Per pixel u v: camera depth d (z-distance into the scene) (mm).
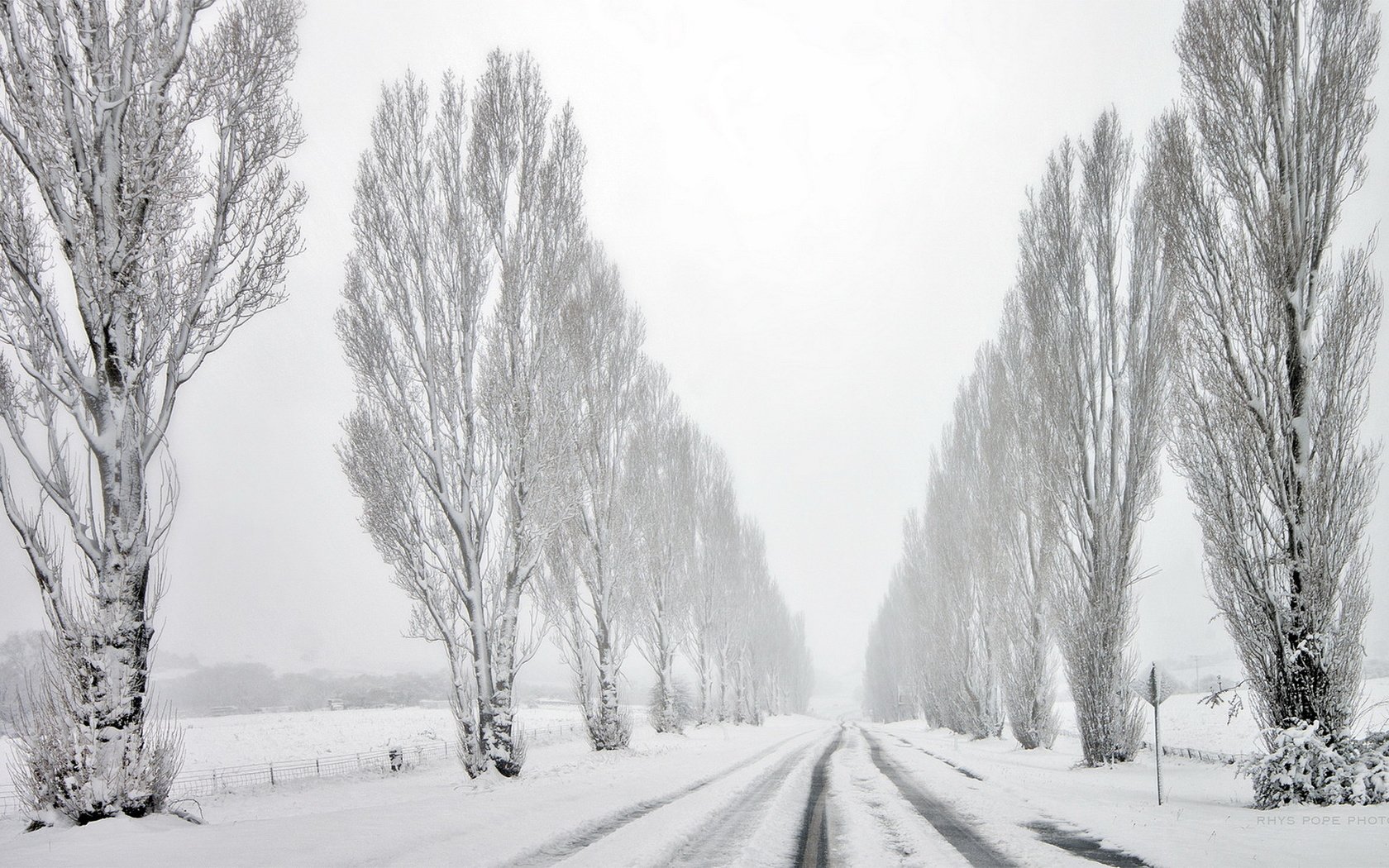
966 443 40938
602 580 28359
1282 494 14633
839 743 35000
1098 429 23547
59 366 12336
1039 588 29578
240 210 13992
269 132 14195
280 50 14422
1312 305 14844
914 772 20594
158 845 9391
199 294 13445
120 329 12531
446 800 14133
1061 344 24422
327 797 17766
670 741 34250
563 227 22844
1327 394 14508
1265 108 15445
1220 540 15172
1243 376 15156
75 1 12680
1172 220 16344
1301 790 13312
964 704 38688
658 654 38969
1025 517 30734
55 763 11453
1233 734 32438
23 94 12227
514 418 21141
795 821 12500
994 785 17672
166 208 13031
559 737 35719
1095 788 17141
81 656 11773
